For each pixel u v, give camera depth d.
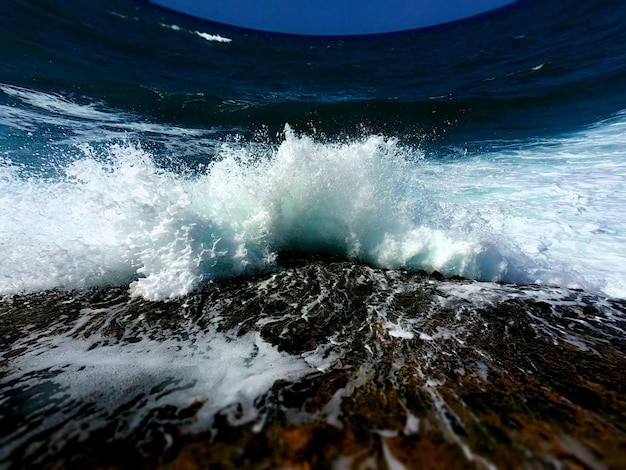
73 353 2.24
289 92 14.64
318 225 3.98
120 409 1.73
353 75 19.20
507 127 9.82
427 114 11.30
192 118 10.42
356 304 2.84
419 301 2.89
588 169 6.03
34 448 1.48
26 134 6.98
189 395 1.83
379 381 1.92
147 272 3.10
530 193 5.30
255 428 1.58
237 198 3.90
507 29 30.78
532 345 2.29
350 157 4.16
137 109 10.42
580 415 1.63
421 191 5.20
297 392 1.84
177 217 3.32
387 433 1.53
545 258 3.66
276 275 3.35
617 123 8.33
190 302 2.87
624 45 15.98
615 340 2.36
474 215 4.29
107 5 24.62
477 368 2.04
